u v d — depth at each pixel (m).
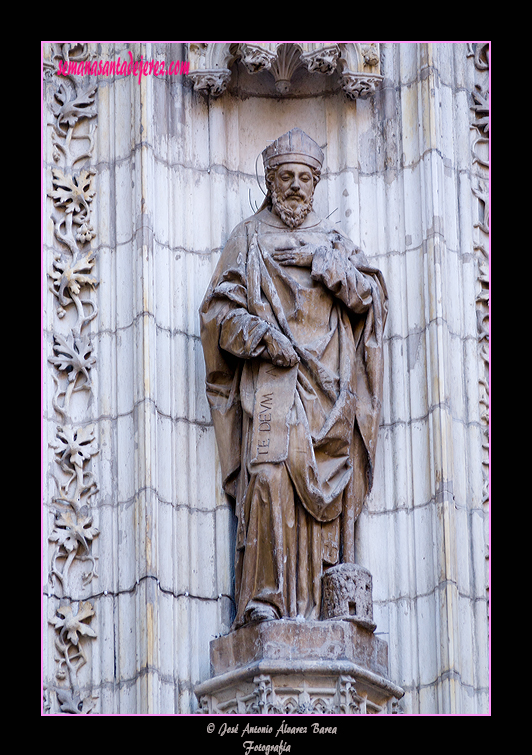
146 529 16.58
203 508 17.02
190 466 17.08
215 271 17.22
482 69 18.36
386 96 18.12
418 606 16.81
